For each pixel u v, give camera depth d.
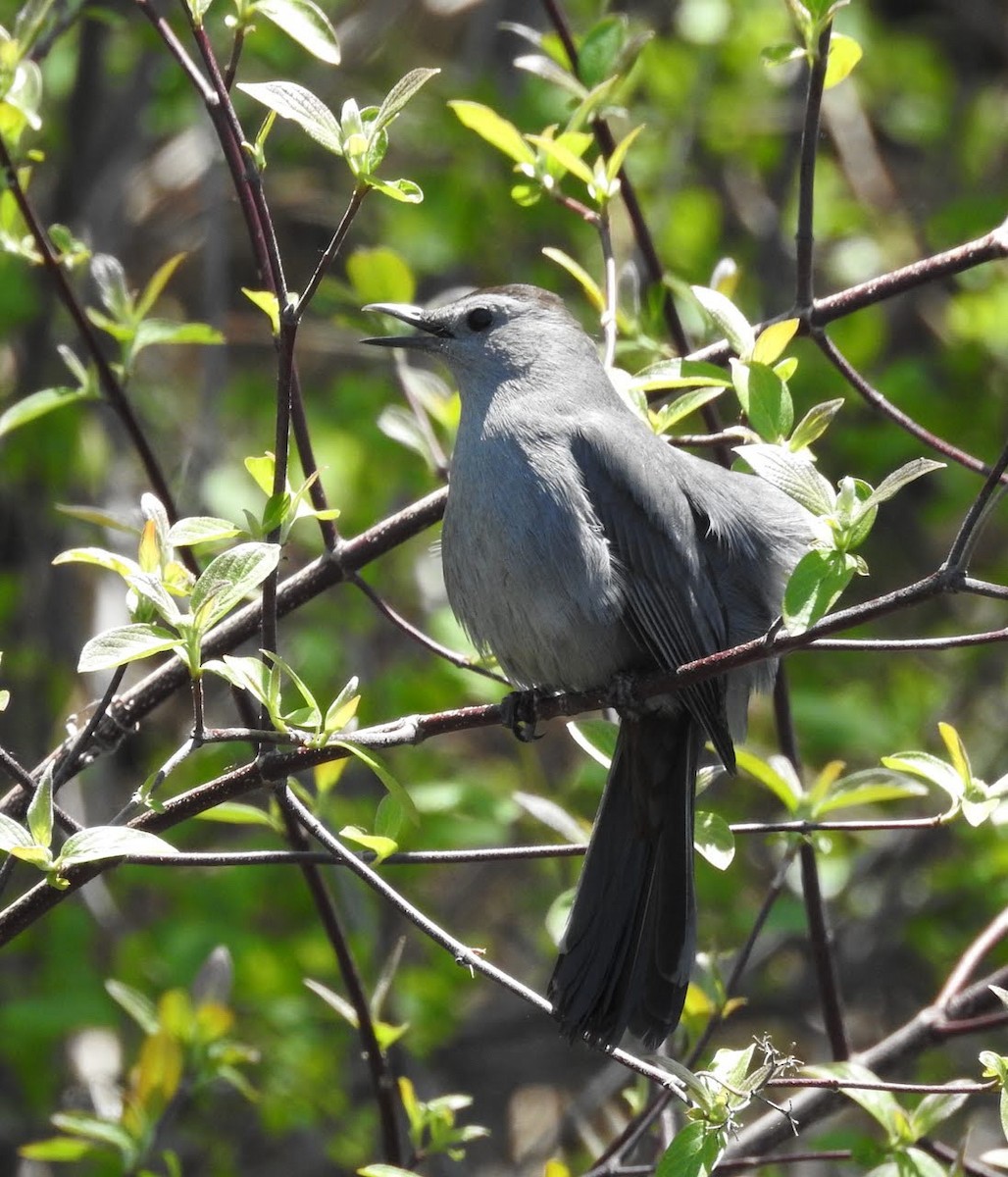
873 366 14.61
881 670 13.98
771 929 9.55
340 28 14.37
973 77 17.03
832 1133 9.35
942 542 14.88
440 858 6.37
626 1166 7.62
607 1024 6.70
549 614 7.06
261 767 5.80
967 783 6.34
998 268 13.84
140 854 5.32
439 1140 7.16
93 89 13.02
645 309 8.38
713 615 7.27
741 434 6.29
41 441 12.59
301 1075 11.52
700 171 15.18
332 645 12.49
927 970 13.29
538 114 13.00
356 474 12.39
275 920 12.98
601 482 7.15
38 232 7.12
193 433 13.70
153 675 7.15
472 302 7.62
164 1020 8.31
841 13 14.59
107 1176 9.25
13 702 12.66
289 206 14.70
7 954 12.43
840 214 14.52
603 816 7.02
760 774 7.49
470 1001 13.86
